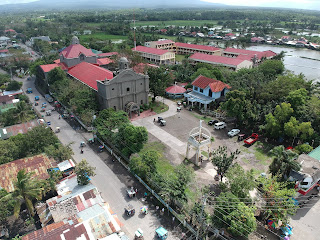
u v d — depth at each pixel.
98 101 81.38
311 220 41.31
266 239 37.88
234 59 125.31
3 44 199.50
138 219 42.00
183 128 72.69
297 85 75.06
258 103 72.56
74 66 105.62
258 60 136.12
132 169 48.91
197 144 53.12
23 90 109.00
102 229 36.38
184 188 42.38
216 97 82.81
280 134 61.12
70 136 69.75
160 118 76.75
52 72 96.00
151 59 155.00
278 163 44.69
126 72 76.81
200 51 166.38
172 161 57.06
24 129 67.75
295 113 63.28
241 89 76.50
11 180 45.38
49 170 48.41
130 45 180.50
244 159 57.19
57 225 36.97
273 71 104.56
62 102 89.56
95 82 85.31
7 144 54.12
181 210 42.41
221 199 38.16
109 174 53.41
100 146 62.53
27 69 138.75
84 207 40.72
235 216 36.22
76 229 35.94
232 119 76.88
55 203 41.62
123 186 49.78
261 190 46.28
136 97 82.44
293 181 45.19
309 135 59.03
